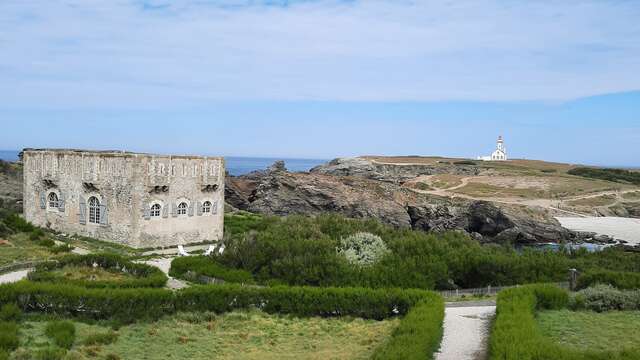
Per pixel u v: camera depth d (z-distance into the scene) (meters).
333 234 54.28
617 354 22.72
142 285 39.56
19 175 110.19
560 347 22.95
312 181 127.88
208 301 34.56
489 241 114.50
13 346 26.48
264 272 45.81
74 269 45.03
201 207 68.69
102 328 30.98
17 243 57.56
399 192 139.12
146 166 61.44
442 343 27.25
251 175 150.12
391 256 46.50
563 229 121.12
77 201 65.50
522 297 30.72
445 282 46.00
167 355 27.39
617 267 52.47
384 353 22.77
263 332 31.23
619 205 171.75
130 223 61.00
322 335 30.66
